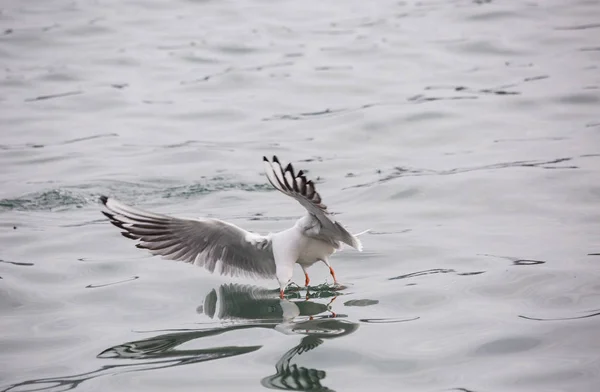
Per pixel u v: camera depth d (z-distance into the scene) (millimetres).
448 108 18609
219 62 22750
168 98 20297
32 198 14477
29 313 10086
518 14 25062
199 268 11508
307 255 10195
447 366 8438
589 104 18359
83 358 8852
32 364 8766
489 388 7969
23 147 17297
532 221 12734
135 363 8680
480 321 9422
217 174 15609
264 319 9742
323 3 28188
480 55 22172
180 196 14523
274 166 8469
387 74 21234
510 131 17172
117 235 12758
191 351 8938
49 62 22969
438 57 22219
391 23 25266
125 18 26828
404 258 11562
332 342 9023
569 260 11070
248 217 13375
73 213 13781
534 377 8141
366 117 18344
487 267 11008
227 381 8219
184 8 27891
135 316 9969
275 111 19203
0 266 11492
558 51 22016
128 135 18000
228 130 18156
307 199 8547
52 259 11789
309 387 8062
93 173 15742
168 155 16672
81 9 27703
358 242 9383
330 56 22750
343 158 16266
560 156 15523
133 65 22672
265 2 28453
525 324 9281
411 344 8930
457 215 13195
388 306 9992
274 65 22297
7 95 20547
